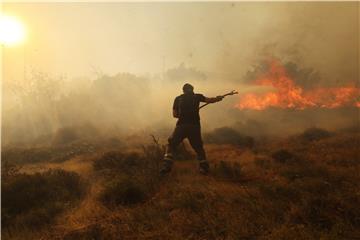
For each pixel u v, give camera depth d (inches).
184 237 125.3
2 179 177.0
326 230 122.0
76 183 191.2
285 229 122.9
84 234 128.6
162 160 225.3
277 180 190.7
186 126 216.5
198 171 220.4
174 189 178.5
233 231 125.0
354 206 139.8
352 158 244.1
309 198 149.4
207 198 161.9
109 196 167.2
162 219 140.5
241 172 213.8
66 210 155.9
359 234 117.5
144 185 180.7
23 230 135.6
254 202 155.1
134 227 134.1
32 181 180.2
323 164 224.5
